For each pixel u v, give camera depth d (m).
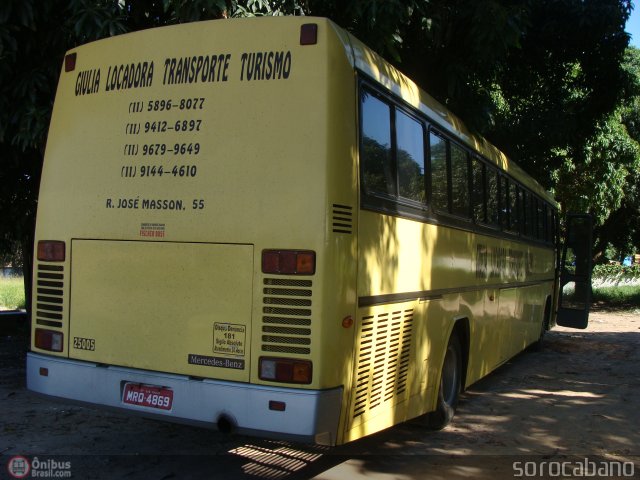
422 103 5.24
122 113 4.33
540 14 11.03
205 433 5.68
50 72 6.47
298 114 3.82
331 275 3.69
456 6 8.01
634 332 15.73
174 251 4.05
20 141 6.55
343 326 3.78
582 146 14.09
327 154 3.74
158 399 4.02
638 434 6.15
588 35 11.19
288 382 3.67
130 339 4.17
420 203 5.07
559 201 21.66
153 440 5.46
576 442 5.84
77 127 4.52
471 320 6.52
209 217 3.95
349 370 3.86
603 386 8.59
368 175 4.14
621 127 20.78
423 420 5.88
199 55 4.11
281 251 3.74
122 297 4.21
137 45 4.34
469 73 8.55
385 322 4.37
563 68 12.28
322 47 3.84
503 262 8.01
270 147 3.85
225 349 3.86
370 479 4.66
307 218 3.72
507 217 8.21
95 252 4.34
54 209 4.55
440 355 5.55
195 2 5.73
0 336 11.32
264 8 6.39
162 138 4.16
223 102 4.00
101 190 4.35
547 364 10.48
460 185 6.19
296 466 4.91
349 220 3.86
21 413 6.22
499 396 7.81
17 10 6.00
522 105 12.52
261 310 3.77
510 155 12.33
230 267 3.87
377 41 6.94
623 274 32.28
